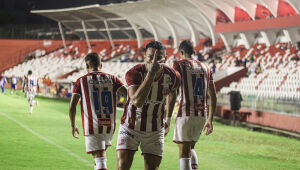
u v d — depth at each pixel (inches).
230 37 4822.8
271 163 1142.3
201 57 4242.1
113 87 660.1
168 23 5447.8
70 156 1083.9
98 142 647.1
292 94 2524.6
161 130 580.1
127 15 5679.1
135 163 1026.7
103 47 6446.9
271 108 2277.3
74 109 657.6
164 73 563.5
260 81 3164.4
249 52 4288.9
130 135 569.9
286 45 4097.0
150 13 5447.8
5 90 4756.4
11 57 6875.0
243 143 1544.0
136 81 553.0
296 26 3715.6
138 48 5964.6
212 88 751.7
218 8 4527.6
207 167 1028.5
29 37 7401.6
